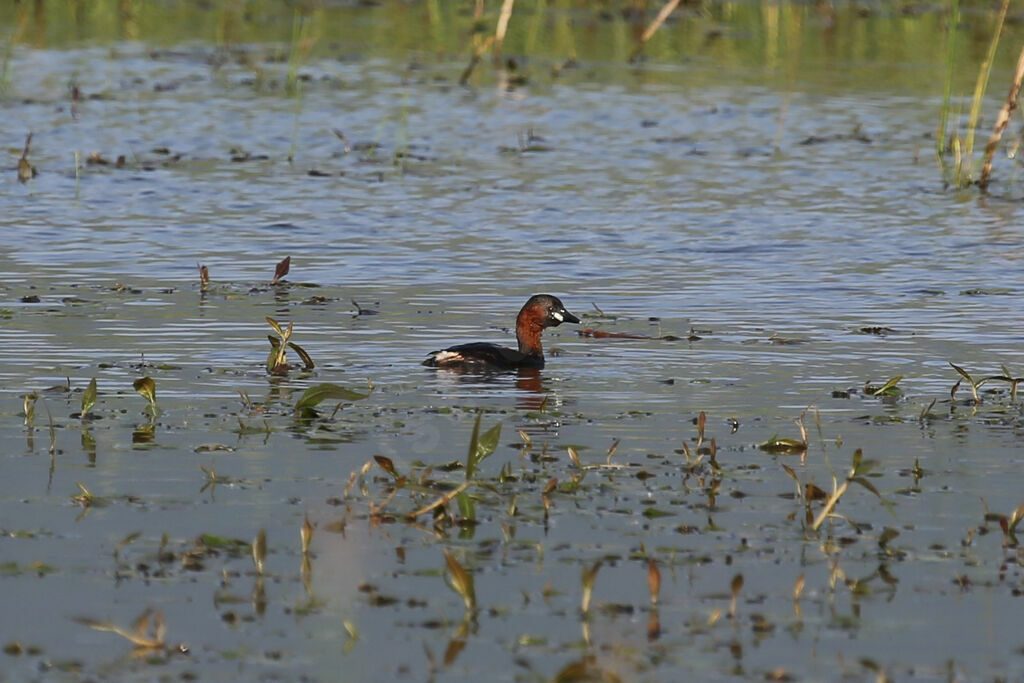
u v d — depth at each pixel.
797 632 8.91
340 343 16.23
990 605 9.31
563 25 42.03
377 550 10.09
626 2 45.25
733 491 11.36
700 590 9.50
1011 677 8.35
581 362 15.73
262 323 17.08
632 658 8.52
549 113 31.91
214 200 24.30
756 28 41.50
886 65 37.00
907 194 25.50
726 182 26.17
